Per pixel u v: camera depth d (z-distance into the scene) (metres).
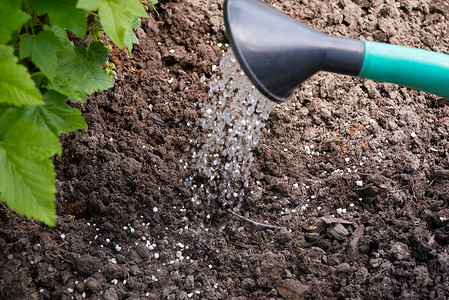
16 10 0.85
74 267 0.99
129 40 1.00
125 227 1.03
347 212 1.06
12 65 0.84
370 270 1.02
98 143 1.07
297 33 0.88
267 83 0.88
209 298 1.00
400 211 1.05
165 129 1.11
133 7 0.89
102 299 0.98
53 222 0.87
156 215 1.04
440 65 0.90
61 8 0.90
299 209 1.07
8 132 0.86
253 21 0.87
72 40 1.05
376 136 1.11
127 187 1.05
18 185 0.86
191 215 1.05
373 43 0.90
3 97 0.84
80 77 0.95
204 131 1.11
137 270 1.00
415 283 1.00
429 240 1.03
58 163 1.05
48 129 0.90
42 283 0.98
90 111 1.09
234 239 1.04
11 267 0.97
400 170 1.09
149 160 1.07
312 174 1.09
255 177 1.08
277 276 1.01
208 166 1.08
